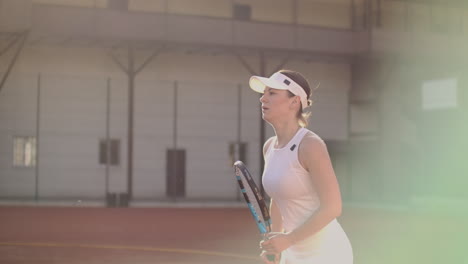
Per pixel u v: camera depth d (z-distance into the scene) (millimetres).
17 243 14117
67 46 33000
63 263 11078
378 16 36562
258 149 36531
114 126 33969
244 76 36500
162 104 34812
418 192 36500
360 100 37812
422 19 38562
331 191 3455
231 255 12352
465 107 37125
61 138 32969
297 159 3561
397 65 37531
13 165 32406
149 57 33969
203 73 35688
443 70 37438
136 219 21625
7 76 30672
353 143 36875
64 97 33062
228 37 33188
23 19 31906
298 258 3633
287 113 3678
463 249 13930
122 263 11148
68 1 32750
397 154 36688
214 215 24234
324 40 34969
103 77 33656
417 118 37531
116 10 31344
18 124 32375
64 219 21125
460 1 38125
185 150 35219
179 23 32250
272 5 36781
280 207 3793
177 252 12766
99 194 33469
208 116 35719
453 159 36812
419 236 16984
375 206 33438
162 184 34625
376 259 12109
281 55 34844
